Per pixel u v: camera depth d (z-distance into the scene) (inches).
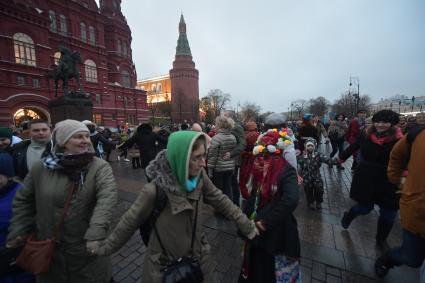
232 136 161.0
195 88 3021.7
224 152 157.3
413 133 78.1
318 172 173.8
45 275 69.6
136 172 323.0
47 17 1023.6
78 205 67.2
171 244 56.7
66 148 70.4
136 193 222.7
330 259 114.1
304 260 113.7
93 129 220.1
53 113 583.2
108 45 1523.1
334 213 169.5
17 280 80.4
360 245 126.2
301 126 246.2
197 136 54.6
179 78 2935.5
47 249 63.7
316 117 400.2
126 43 1647.4
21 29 927.7
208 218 163.0
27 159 113.8
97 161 73.4
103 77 1360.7
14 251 75.0
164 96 3599.9
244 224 65.8
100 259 73.5
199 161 57.0
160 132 289.7
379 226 121.6
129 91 1577.3
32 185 70.6
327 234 138.4
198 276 54.9
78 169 68.0
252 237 66.5
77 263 68.7
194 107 2677.2
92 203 69.9
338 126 340.2
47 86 1012.5
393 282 97.8
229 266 111.1
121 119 1498.5
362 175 118.9
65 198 66.8
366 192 117.2
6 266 74.1
